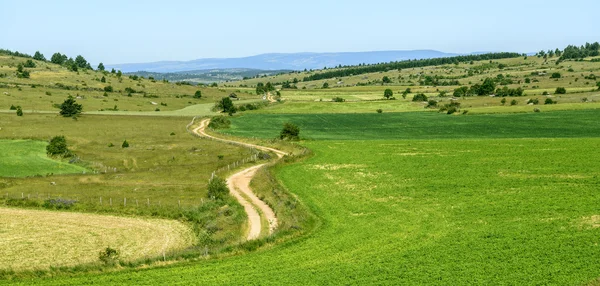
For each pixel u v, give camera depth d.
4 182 75.69
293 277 37.66
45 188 72.31
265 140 111.38
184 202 64.00
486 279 35.75
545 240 43.19
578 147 83.69
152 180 76.56
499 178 66.69
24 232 53.75
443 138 108.19
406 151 89.81
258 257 42.88
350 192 64.56
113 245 49.56
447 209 55.28
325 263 40.84
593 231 44.75
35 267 42.50
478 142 94.81
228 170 81.25
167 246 49.06
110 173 82.25
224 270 39.88
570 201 54.69
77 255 46.91
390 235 47.78
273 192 65.00
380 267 39.16
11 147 102.06
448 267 38.41
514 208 53.59
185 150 102.50
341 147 98.19
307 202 60.84
